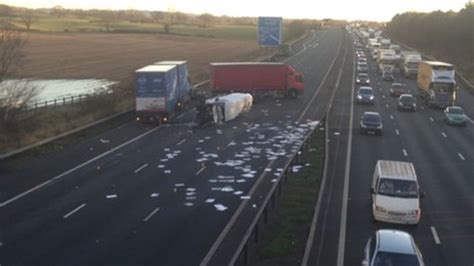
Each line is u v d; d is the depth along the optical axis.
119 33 186.88
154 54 122.12
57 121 47.88
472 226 24.67
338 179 32.16
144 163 35.66
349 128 49.44
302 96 70.62
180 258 20.53
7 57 50.44
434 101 63.59
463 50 113.12
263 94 68.31
